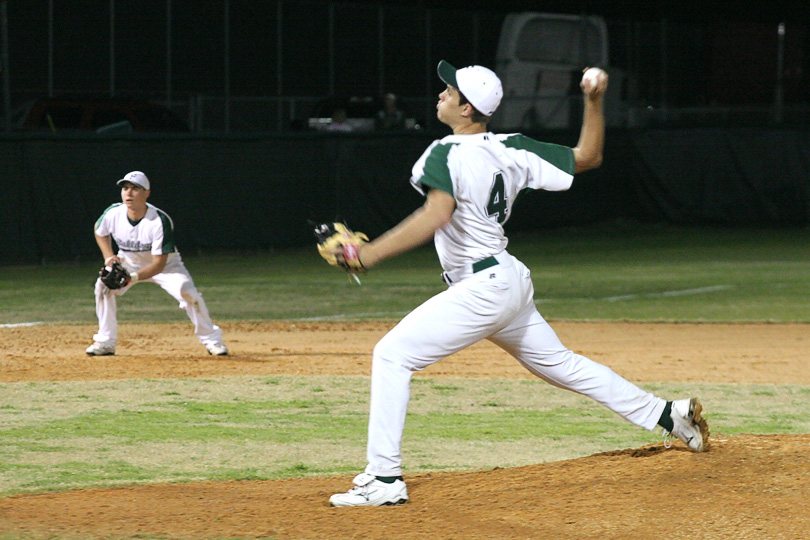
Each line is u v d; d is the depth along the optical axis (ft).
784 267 223.92
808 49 385.50
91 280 198.49
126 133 231.71
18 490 64.90
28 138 219.00
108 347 118.62
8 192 217.56
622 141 320.29
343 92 315.37
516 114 316.60
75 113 268.41
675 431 64.03
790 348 129.39
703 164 313.53
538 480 62.85
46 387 99.86
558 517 56.39
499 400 96.48
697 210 314.76
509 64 319.68
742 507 56.80
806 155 302.45
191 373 108.06
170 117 280.10
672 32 352.90
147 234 112.37
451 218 57.26
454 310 58.03
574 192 311.27
